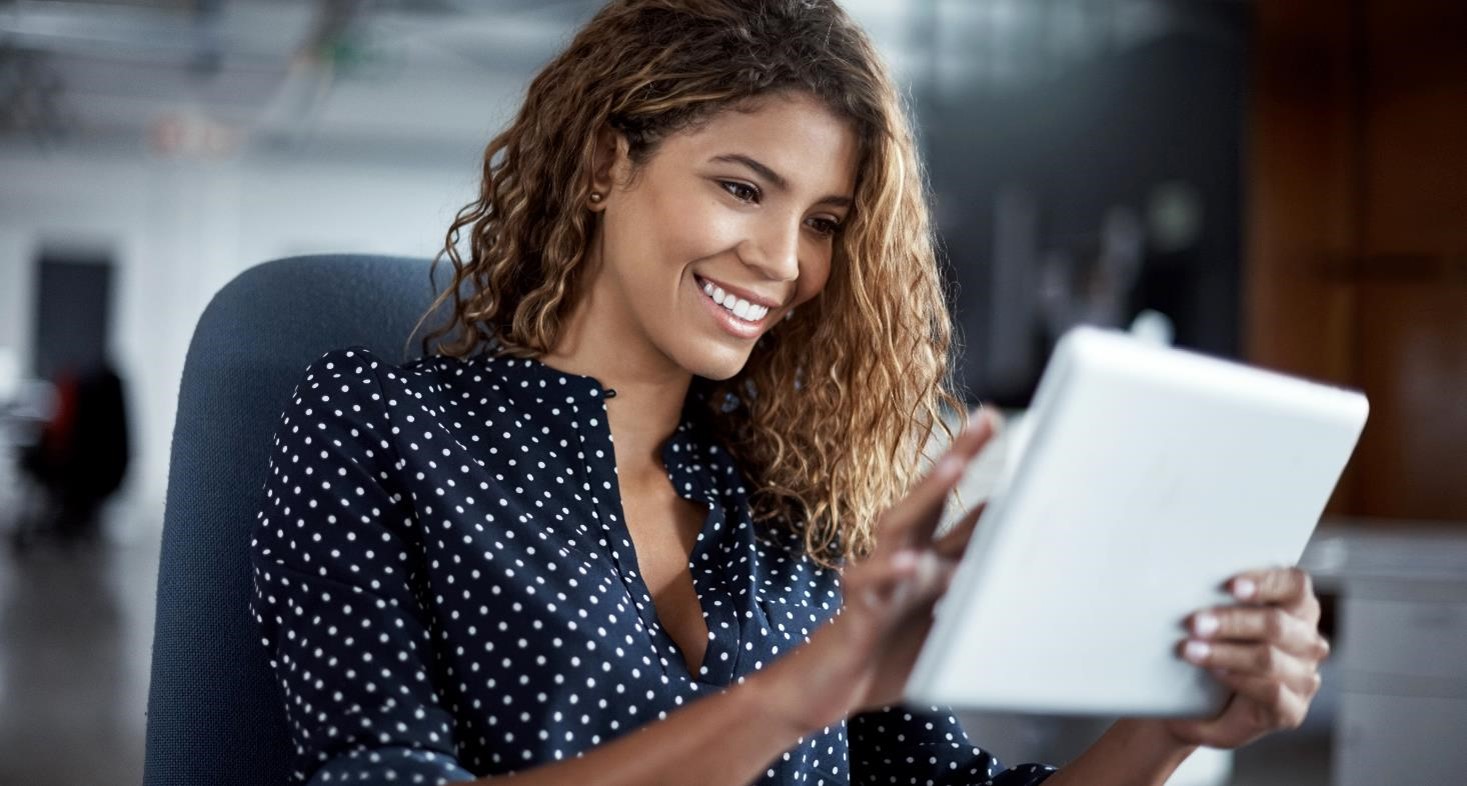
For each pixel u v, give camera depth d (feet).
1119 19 23.71
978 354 27.25
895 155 4.00
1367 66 18.17
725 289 3.84
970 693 2.56
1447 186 17.25
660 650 3.66
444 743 3.19
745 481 4.37
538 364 3.94
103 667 16.80
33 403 35.17
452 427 3.79
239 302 4.27
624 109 3.89
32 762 12.35
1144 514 2.52
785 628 3.97
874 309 4.26
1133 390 2.40
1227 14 20.97
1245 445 2.56
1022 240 26.71
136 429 46.21
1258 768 12.35
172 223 46.50
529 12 31.22
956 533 2.64
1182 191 22.54
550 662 3.49
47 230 46.01
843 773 4.00
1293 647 2.78
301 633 3.33
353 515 3.48
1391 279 17.90
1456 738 8.92
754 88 3.76
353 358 3.74
